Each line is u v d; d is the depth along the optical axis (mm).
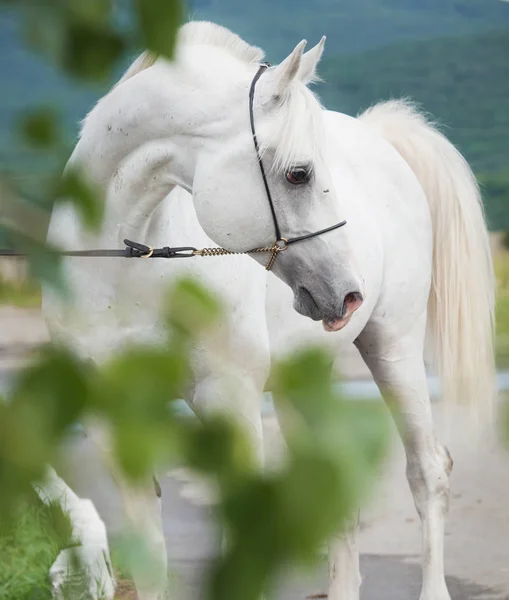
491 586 9039
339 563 7824
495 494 12023
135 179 6191
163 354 1103
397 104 9234
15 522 1102
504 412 1362
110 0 1045
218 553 1010
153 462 1036
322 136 6012
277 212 6023
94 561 6449
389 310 8336
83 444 1258
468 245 8867
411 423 8594
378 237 8070
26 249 1160
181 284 1303
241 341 6719
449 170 8938
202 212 6109
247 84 6004
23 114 1130
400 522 11016
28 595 7691
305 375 1113
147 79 6082
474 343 8859
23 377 1041
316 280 6086
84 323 6281
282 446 1039
